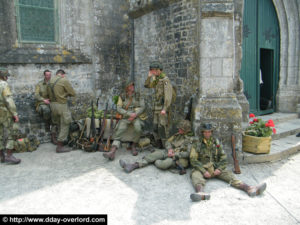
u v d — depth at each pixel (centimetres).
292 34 786
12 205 329
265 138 474
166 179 407
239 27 561
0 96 453
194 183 370
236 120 460
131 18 725
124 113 512
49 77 564
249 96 727
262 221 296
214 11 445
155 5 616
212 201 339
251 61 721
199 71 469
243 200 343
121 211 315
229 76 466
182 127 433
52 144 608
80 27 656
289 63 799
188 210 318
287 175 429
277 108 820
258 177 419
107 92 705
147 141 559
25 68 578
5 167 464
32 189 374
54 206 327
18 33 578
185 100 551
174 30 575
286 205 332
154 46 646
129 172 432
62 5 625
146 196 353
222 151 401
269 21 768
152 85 514
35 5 592
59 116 552
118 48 715
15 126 476
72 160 499
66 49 640
